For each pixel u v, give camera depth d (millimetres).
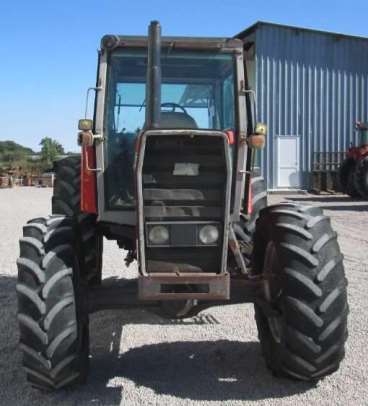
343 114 24078
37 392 3953
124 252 9469
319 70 23875
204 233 3727
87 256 4992
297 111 23781
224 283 3621
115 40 4180
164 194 3688
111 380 4145
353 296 6277
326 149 23969
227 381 4102
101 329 5398
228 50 4277
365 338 4891
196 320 5617
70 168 5953
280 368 3984
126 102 4391
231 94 4367
